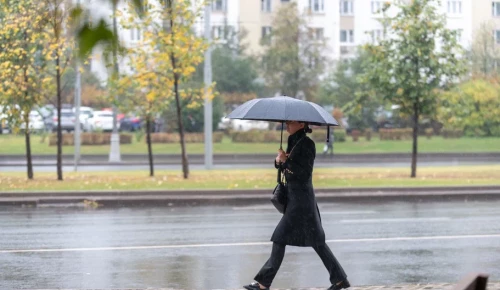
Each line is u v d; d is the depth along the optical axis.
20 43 48.28
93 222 33.31
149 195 42.81
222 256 24.20
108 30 6.10
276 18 114.81
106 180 50.62
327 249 17.39
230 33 119.12
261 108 17.08
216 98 109.19
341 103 112.75
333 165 75.44
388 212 37.56
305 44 114.38
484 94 99.88
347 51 136.12
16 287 19.41
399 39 55.22
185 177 52.56
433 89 54.94
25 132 51.66
